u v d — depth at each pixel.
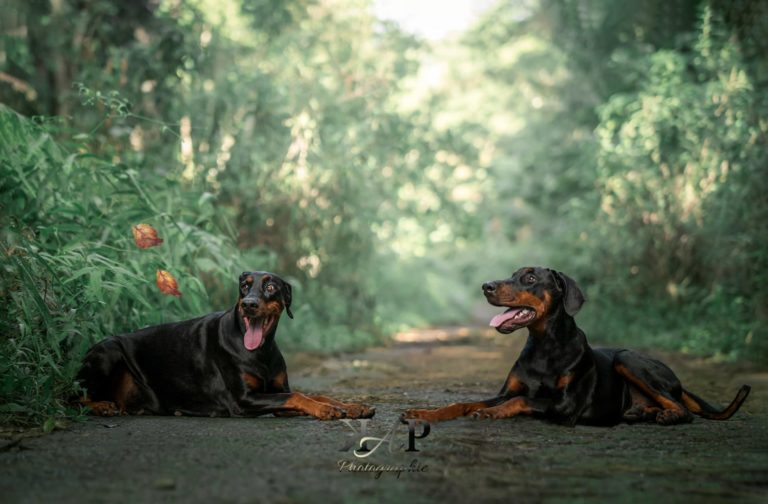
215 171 11.72
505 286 5.58
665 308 14.81
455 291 31.48
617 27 17.91
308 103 13.41
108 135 10.07
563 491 3.79
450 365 11.11
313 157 13.23
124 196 8.10
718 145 12.77
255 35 14.52
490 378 9.34
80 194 7.69
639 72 16.39
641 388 5.83
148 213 7.68
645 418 5.86
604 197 15.84
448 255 23.16
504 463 4.37
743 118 12.41
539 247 24.20
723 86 12.85
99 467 4.20
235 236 9.35
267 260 11.89
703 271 14.45
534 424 5.57
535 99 25.39
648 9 17.16
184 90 11.86
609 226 15.66
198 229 8.53
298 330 12.94
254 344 5.72
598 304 16.14
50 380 5.70
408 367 10.80
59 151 7.64
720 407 6.98
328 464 4.28
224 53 12.93
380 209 16.47
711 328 12.88
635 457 4.56
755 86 12.67
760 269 11.98
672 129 13.86
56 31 11.77
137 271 7.15
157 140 10.93
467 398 7.39
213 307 10.01
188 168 11.23
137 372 6.09
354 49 15.09
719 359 11.58
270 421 5.67
